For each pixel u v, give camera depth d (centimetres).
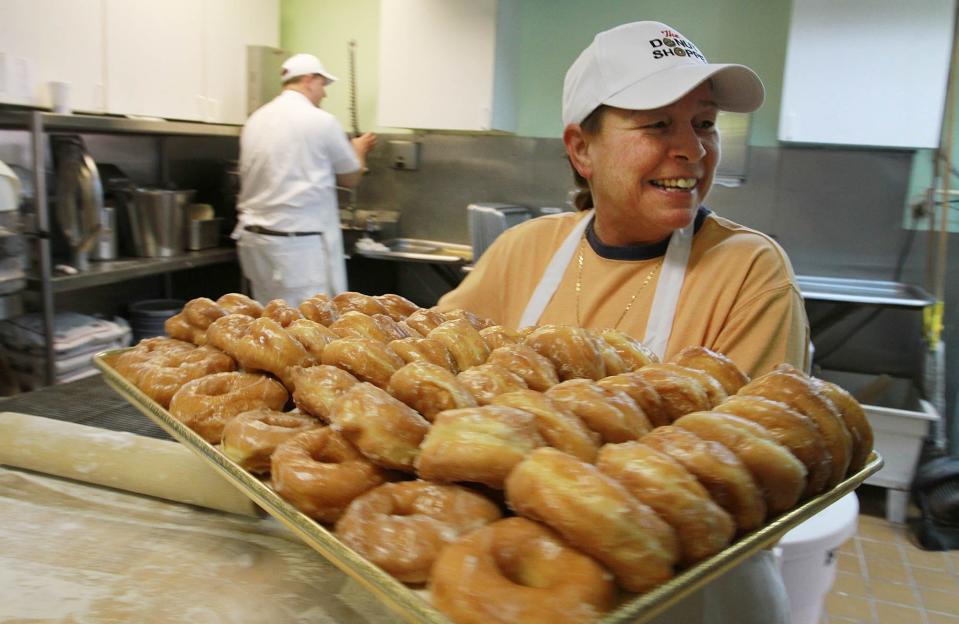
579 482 57
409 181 420
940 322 294
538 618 51
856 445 81
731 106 120
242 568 82
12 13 264
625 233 127
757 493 66
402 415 71
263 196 328
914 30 289
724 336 112
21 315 286
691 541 60
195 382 93
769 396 77
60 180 286
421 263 417
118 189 331
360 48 425
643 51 113
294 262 331
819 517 149
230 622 72
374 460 70
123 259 323
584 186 142
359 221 414
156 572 80
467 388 77
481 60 358
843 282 338
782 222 345
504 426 64
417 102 374
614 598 56
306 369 87
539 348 88
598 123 119
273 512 71
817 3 296
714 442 66
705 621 80
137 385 103
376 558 59
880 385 326
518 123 392
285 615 74
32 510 93
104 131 317
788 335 111
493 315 148
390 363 85
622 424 71
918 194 326
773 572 94
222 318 108
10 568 80
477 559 55
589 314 128
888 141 300
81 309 349
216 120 365
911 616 232
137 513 93
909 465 283
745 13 341
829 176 335
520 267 145
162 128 327
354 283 410
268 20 397
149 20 321
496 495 67
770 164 342
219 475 92
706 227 125
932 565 261
